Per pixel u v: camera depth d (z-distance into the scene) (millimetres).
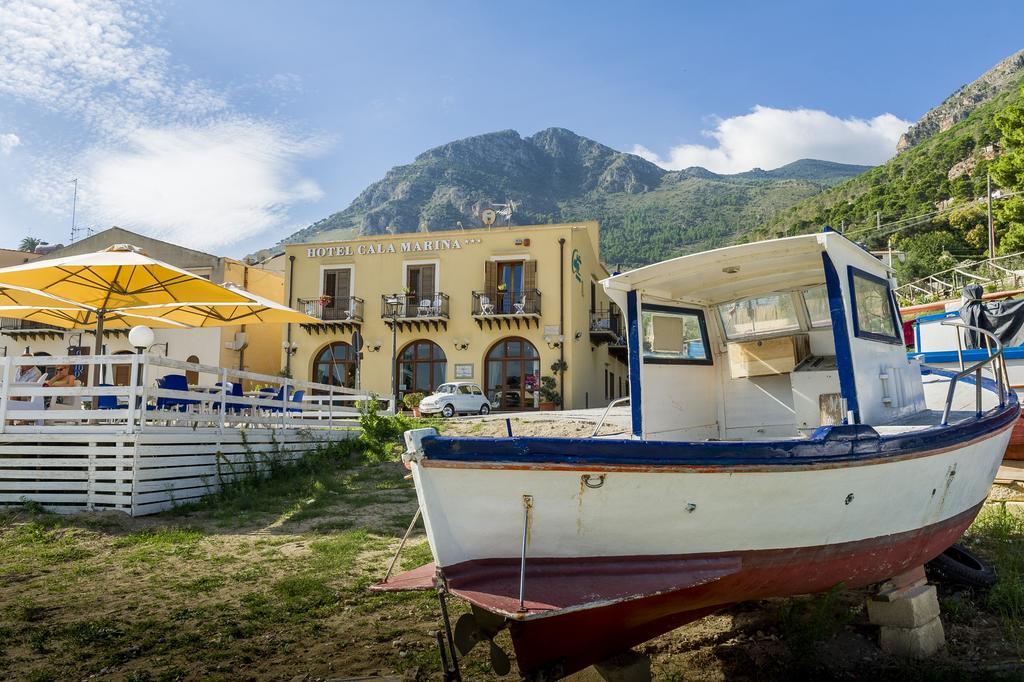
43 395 9898
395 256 29844
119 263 10188
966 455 5426
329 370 30203
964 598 5879
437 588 3678
